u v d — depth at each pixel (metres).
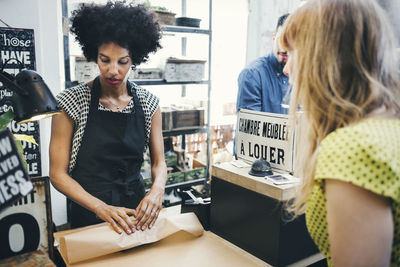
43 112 0.84
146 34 1.58
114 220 1.19
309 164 0.71
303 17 0.67
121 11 1.47
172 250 1.10
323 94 0.64
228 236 1.26
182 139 3.89
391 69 0.63
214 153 4.12
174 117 3.43
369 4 0.62
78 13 1.53
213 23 3.92
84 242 1.02
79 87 1.52
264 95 2.32
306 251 1.14
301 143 0.78
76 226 1.59
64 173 1.43
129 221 1.16
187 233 1.17
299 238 1.11
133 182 1.64
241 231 1.20
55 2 2.80
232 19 4.01
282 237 1.07
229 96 4.20
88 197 1.34
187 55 3.92
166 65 3.26
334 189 0.57
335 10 0.62
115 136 1.54
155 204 1.32
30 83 0.84
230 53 4.09
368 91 0.61
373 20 0.61
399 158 0.55
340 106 0.61
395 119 0.61
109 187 1.55
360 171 0.55
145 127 1.66
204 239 1.18
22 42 2.61
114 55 1.41
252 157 1.35
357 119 0.61
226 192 1.24
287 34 0.72
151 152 1.72
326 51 0.62
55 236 1.16
